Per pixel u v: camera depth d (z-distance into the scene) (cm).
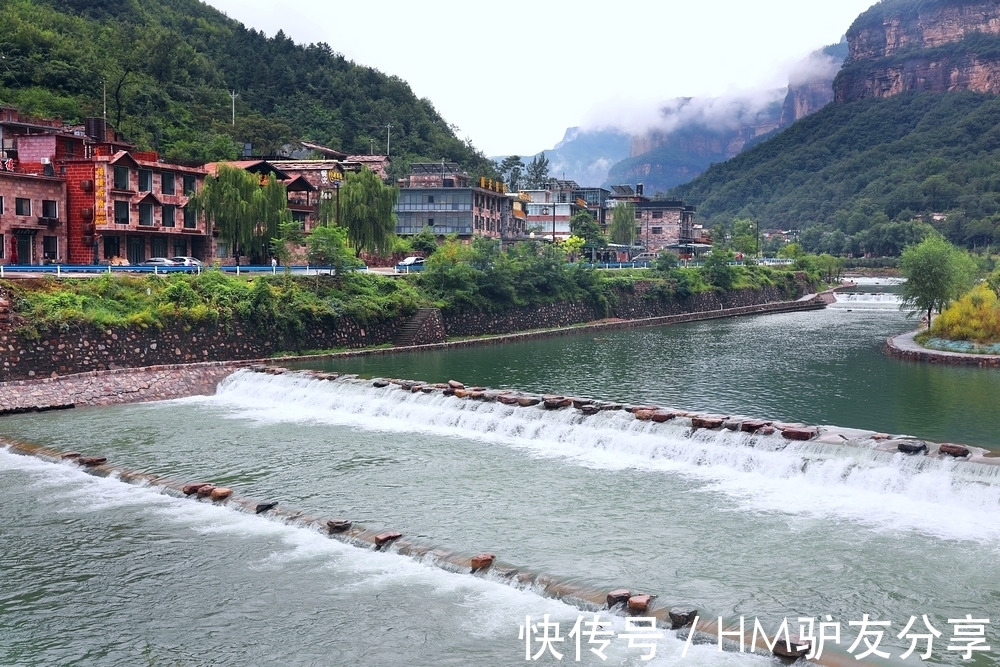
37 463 3672
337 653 2012
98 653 2042
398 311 7588
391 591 2322
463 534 2677
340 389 4947
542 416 4125
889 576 2305
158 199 7912
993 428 3906
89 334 5250
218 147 13288
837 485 3081
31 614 2238
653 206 18762
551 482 3250
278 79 19125
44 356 5003
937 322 7206
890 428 3909
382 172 14638
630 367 6219
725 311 11956
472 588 2328
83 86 13475
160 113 14288
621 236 16300
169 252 8269
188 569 2494
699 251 18600
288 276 7069
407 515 2873
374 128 18938
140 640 2098
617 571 2362
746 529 2686
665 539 2608
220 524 2870
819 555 2458
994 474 2808
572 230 14550
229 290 6312
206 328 5947
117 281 5812
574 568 2386
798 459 3206
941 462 2944
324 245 7462
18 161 7769
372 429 4253
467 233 12144
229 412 4738
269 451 3788
